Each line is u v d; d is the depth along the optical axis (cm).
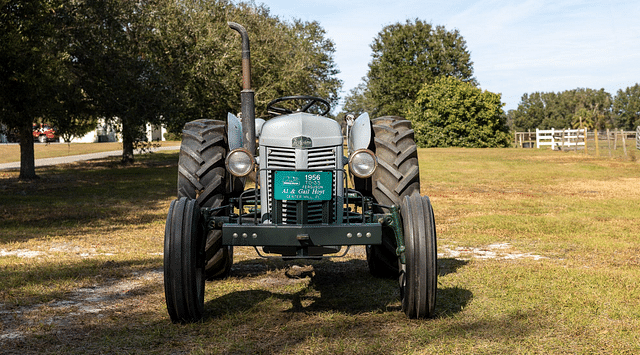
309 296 486
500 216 995
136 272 592
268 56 2847
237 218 436
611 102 14525
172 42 2325
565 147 3691
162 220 1012
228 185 516
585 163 2412
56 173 2227
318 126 434
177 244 388
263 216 434
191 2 2608
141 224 963
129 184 1784
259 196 472
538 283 510
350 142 499
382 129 521
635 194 1359
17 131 1838
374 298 475
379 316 420
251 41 2731
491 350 348
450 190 1493
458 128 4938
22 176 1928
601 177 1827
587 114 12281
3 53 1159
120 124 2273
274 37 3055
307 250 407
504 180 1767
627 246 707
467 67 6181
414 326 395
